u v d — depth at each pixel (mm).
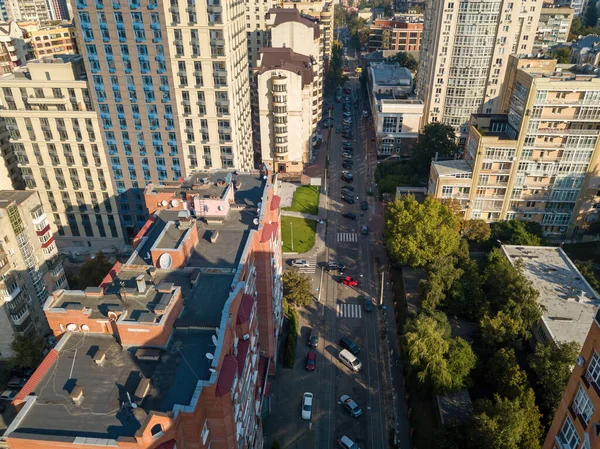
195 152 111938
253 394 59625
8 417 75000
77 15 97312
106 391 42281
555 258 97500
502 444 58656
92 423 39281
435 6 152000
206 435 43781
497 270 89688
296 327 90500
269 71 142625
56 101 106500
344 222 132250
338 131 195875
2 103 108375
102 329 48281
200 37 99250
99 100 105625
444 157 144750
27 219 81375
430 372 71688
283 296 96500
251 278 65938
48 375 43969
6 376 80312
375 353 86812
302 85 152625
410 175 145625
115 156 111938
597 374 40281
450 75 154750
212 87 104250
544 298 85438
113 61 101688
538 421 62375
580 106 99312
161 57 101312
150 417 37125
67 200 117312
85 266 94062
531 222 110688
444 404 71375
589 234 115000
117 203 117125
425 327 74688
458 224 104562
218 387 42469
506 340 78000
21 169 113688
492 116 112188
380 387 79875
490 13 142625
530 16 147250
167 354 45938
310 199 142750
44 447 38000
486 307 85875
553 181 108812
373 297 101625
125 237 121750
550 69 111500
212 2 95875
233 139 110188
